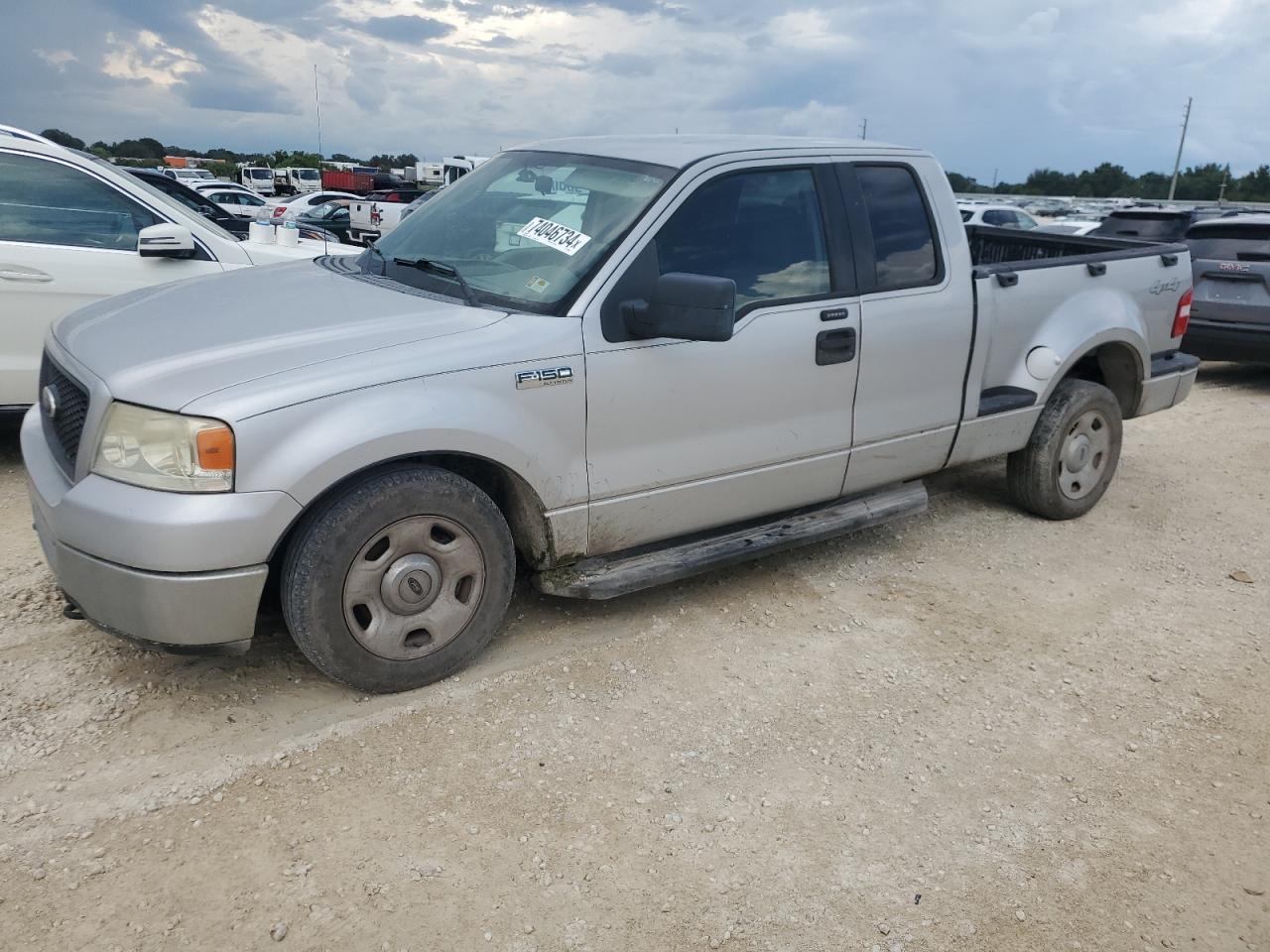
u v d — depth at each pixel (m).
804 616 4.22
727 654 3.86
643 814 2.91
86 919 2.40
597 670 3.65
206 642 3.00
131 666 3.46
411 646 3.36
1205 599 4.63
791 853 2.81
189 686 3.36
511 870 2.66
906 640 4.07
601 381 3.49
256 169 49.12
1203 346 8.98
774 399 3.97
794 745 3.30
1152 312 5.56
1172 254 5.69
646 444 3.67
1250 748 3.46
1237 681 3.90
